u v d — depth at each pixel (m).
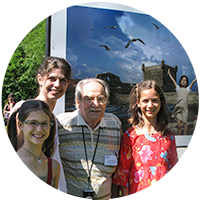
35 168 1.43
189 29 3.30
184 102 3.27
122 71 2.98
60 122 1.87
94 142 1.86
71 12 2.74
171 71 3.21
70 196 1.79
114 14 2.93
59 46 2.70
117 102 2.97
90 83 1.81
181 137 3.23
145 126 2.02
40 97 1.80
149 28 3.10
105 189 1.84
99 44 2.87
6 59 16.27
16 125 1.58
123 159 1.95
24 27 15.12
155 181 1.85
